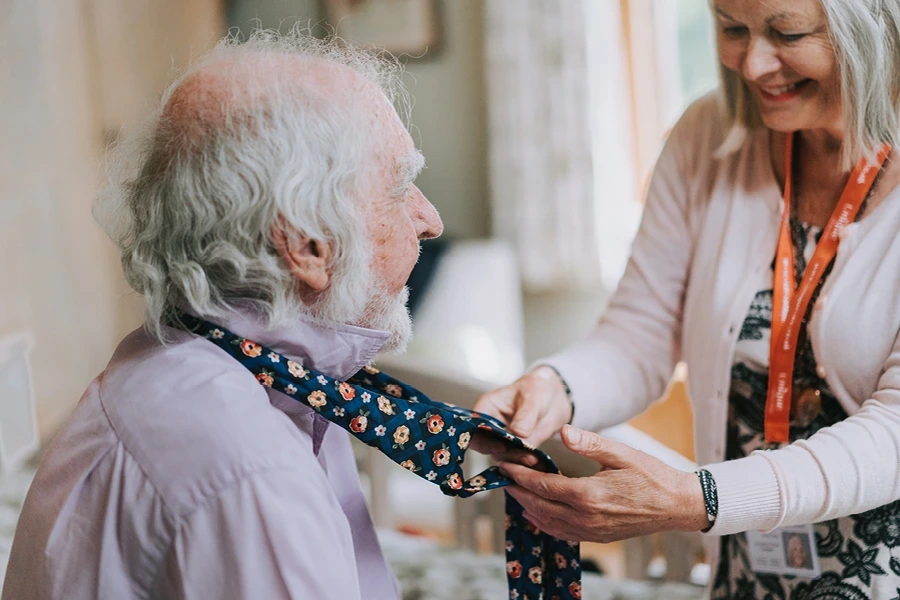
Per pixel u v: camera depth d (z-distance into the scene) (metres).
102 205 0.98
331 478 1.12
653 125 4.31
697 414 1.35
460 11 4.38
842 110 1.11
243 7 4.42
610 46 4.09
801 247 1.24
